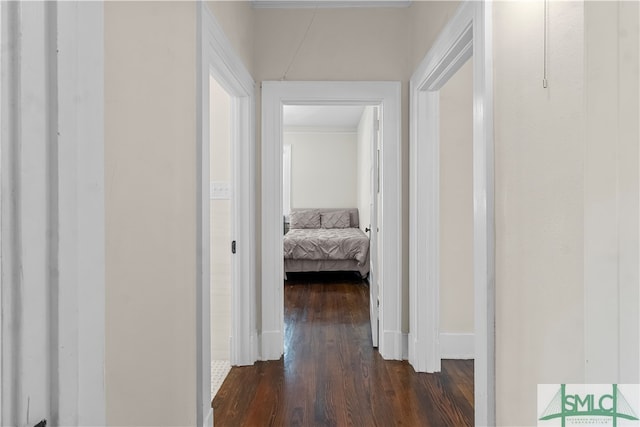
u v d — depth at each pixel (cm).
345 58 280
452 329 278
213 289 276
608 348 80
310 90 279
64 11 57
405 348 279
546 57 106
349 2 279
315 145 784
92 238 65
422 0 242
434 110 259
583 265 91
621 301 79
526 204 118
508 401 129
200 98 158
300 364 271
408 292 279
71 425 59
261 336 281
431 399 220
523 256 119
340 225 735
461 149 271
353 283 539
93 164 65
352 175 785
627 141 78
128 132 104
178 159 138
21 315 50
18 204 50
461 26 170
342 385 238
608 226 80
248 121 268
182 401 143
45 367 54
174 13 135
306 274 600
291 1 278
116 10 97
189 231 150
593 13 82
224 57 202
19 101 50
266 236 281
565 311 99
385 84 278
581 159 91
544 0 107
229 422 198
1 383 49
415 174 261
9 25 49
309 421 199
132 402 106
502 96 133
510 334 128
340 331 341
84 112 62
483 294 143
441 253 277
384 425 195
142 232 112
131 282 106
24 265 51
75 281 60
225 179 274
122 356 101
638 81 77
